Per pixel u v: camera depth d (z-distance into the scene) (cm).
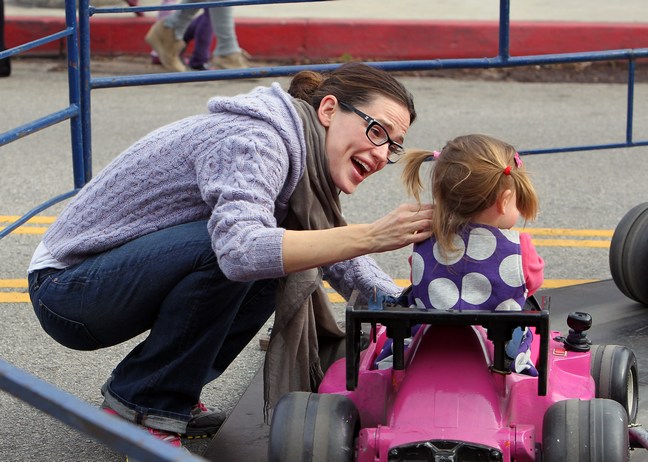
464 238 282
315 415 276
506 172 275
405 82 1037
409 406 275
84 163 505
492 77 1065
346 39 1088
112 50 1110
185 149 307
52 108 908
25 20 1108
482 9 1215
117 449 158
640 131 853
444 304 282
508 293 279
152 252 308
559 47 1089
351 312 271
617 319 453
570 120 888
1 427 362
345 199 672
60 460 340
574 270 542
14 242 584
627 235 453
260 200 290
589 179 725
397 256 566
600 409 271
